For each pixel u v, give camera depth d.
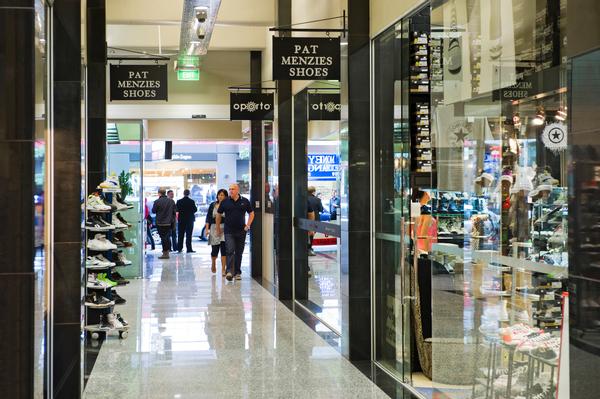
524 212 4.13
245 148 21.28
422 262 6.05
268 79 12.16
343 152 6.89
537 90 4.00
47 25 5.34
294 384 5.96
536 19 3.98
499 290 4.42
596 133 2.77
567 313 3.19
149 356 7.07
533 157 4.04
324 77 7.28
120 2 10.38
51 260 5.58
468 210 4.85
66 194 5.63
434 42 5.29
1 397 3.62
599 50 2.75
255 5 10.91
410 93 5.94
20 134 3.66
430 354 6.03
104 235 8.05
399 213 6.10
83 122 5.84
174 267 15.50
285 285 10.82
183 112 14.07
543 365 3.89
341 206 7.02
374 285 6.75
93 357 7.04
